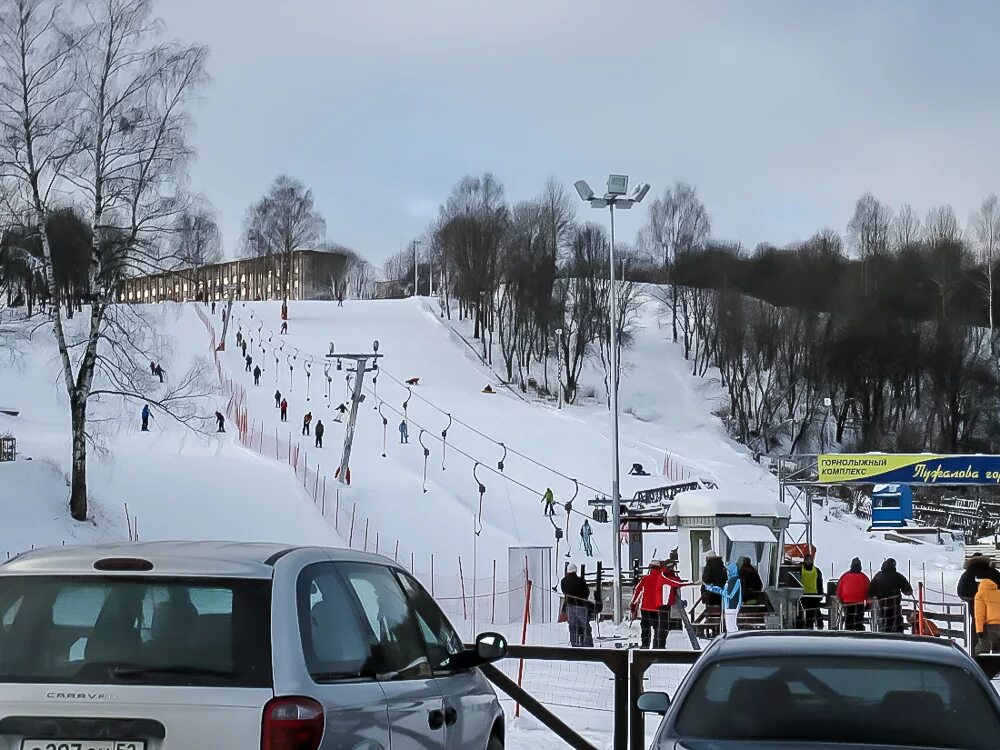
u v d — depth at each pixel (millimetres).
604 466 82250
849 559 60062
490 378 128625
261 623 5543
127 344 50125
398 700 6270
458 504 61219
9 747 5230
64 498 49594
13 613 5688
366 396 99000
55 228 49781
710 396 136125
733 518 36125
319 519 52688
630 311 158500
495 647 7777
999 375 114438
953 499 82562
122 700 5262
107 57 48062
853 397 116125
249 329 137000
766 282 145250
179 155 49188
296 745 5254
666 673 18547
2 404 93312
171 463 61125
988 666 8805
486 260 151500
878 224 143000
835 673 6637
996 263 131875
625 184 38781
